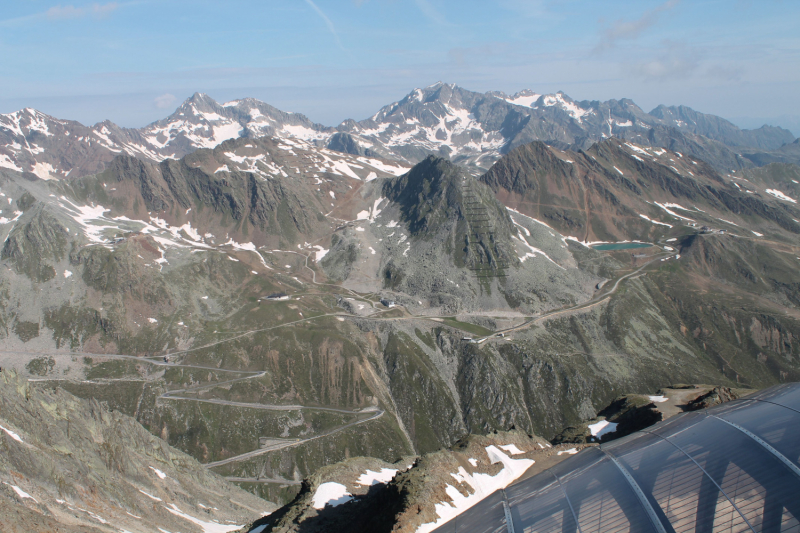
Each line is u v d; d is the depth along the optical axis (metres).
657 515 30.25
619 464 36.06
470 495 54.53
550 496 35.31
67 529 55.69
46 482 65.56
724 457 32.56
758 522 27.72
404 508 47.12
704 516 29.22
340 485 62.62
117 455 84.12
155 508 76.25
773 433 33.03
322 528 52.19
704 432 36.31
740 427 34.91
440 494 51.62
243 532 61.00
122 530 63.06
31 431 73.25
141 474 86.12
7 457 64.06
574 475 37.12
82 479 71.50
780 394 38.38
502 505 36.47
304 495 61.28
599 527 30.92
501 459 66.50
